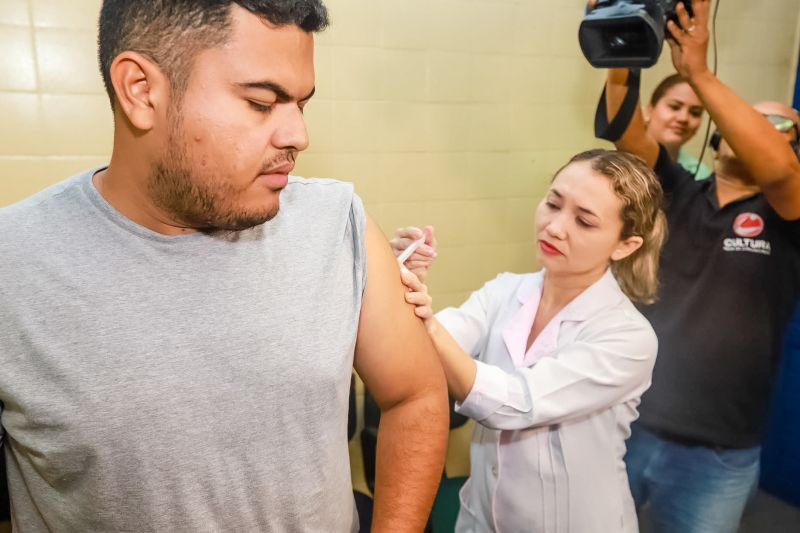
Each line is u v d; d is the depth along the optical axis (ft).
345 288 2.37
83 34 5.97
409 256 3.56
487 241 7.77
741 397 5.57
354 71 6.77
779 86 8.15
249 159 1.91
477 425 4.46
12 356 1.95
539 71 7.50
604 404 3.78
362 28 6.70
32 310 1.95
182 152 1.89
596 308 3.93
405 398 2.60
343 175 7.01
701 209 5.68
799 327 7.08
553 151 7.81
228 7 1.76
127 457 1.99
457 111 7.27
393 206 7.27
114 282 2.03
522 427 3.70
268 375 2.13
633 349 3.75
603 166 3.70
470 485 4.62
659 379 5.88
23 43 5.82
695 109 6.48
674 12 4.48
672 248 5.79
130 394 1.97
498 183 7.65
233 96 1.84
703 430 5.67
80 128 6.11
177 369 2.03
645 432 6.06
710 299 5.55
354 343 2.39
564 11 7.43
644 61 4.50
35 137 6.01
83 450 1.96
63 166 6.14
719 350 5.53
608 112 5.69
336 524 2.46
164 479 2.03
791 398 7.28
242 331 2.12
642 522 6.28
